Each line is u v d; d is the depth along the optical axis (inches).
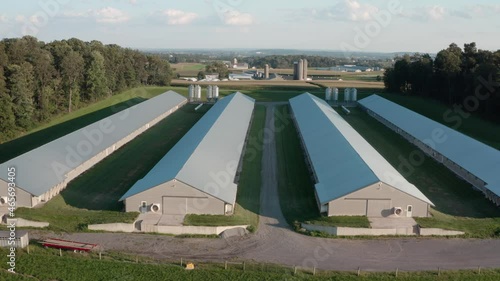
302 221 1604.3
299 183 2037.4
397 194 1599.4
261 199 1841.8
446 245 1454.2
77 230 1520.7
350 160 1955.0
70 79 3897.6
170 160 2014.0
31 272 1242.0
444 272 1275.8
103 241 1451.8
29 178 1763.0
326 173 1926.7
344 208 1612.9
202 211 1627.7
